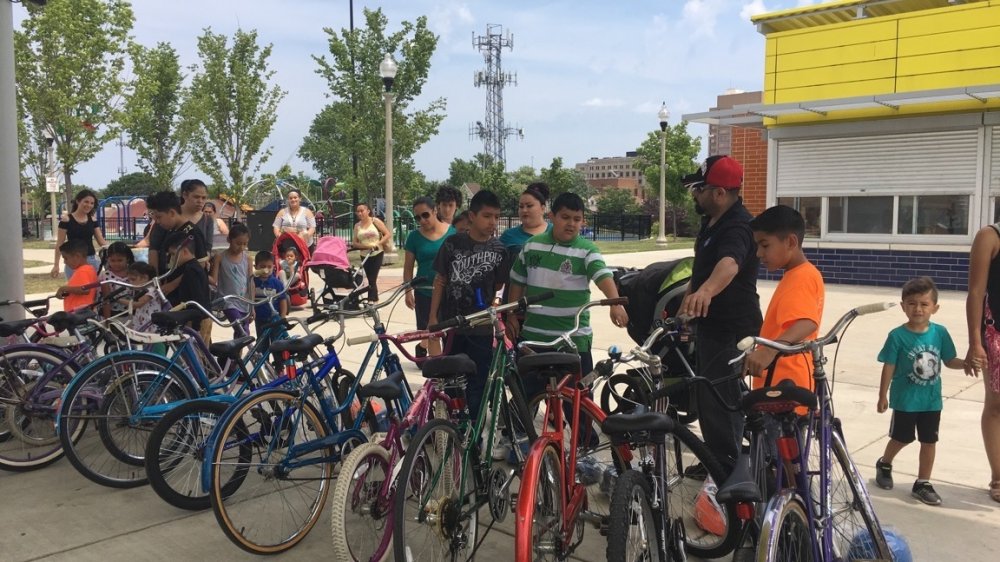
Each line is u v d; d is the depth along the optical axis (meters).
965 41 12.16
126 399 4.59
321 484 4.18
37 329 5.66
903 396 4.37
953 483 4.65
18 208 6.30
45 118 20.47
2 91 6.11
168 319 4.75
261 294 7.19
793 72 13.99
